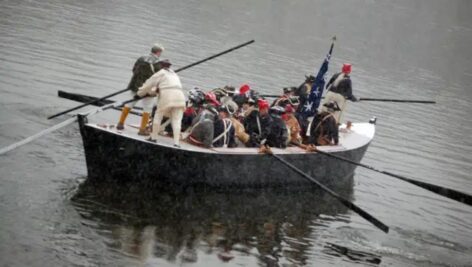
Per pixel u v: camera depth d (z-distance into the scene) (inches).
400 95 1469.0
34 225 557.9
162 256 546.0
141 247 555.2
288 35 1967.3
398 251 638.5
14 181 637.3
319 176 788.0
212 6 2224.4
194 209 657.0
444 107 1438.2
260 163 721.6
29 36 1312.7
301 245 617.9
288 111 793.6
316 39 2004.2
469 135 1235.2
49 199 612.4
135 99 686.5
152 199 660.1
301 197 753.6
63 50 1256.2
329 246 626.8
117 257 531.5
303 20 2358.5
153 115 740.7
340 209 735.1
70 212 594.6
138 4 1962.4
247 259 568.7
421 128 1216.2
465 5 3860.7
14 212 573.6
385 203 783.7
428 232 707.4
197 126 700.0
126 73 1185.4
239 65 1433.3
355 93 1403.8
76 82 1066.7
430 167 976.3
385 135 1117.7
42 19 1504.7
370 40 2222.0
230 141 727.1
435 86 1659.7
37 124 816.9
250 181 727.1
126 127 718.5
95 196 640.4
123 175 672.4
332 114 814.5
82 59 1219.2
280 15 2356.1
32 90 967.0
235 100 794.2
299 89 852.6
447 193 700.0
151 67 704.4
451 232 719.7
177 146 674.8
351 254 615.5
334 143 818.8
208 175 695.7
